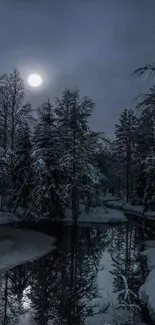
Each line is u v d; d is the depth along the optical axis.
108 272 14.18
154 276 11.92
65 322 9.19
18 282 12.73
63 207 29.67
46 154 28.50
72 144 28.92
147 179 34.31
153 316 9.08
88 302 10.61
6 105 29.47
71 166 28.47
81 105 28.20
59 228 26.67
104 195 61.06
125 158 46.41
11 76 29.55
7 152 27.94
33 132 29.73
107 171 43.03
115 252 18.39
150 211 36.59
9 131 30.36
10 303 10.79
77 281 12.76
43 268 14.62
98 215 31.84
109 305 10.27
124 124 46.03
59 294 11.39
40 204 27.58
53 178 28.53
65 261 16.03
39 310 10.19
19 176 28.41
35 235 22.17
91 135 29.20
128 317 9.27
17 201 28.42
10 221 27.55
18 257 16.03
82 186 29.16
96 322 9.09
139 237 23.66
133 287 12.02
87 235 24.12
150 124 14.66
